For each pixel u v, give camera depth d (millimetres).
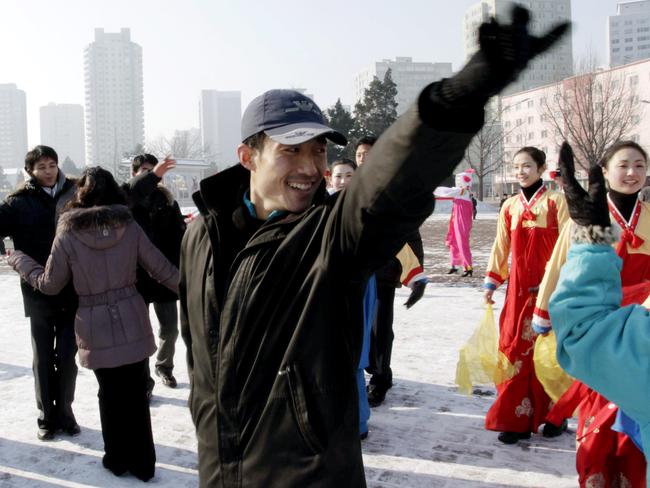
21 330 8273
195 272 1914
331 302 1604
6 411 5188
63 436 4621
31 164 4547
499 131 55281
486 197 76500
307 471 1620
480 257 16047
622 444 2678
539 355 3623
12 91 179625
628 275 3271
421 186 1327
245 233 1860
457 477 3859
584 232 2057
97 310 3725
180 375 6094
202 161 46188
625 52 176250
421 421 4781
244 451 1699
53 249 3768
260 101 1773
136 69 166125
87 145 168375
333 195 1723
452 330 7625
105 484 3857
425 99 1217
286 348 1658
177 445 4441
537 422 4301
